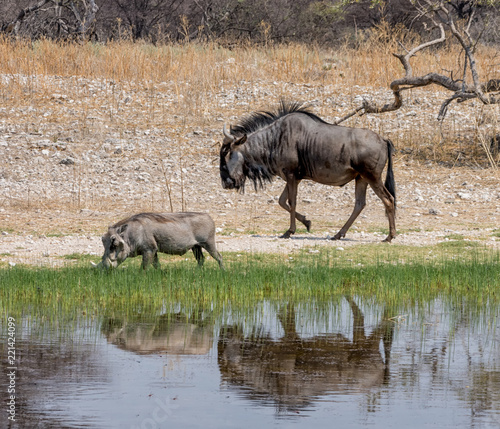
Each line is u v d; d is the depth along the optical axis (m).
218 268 33.69
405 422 16.58
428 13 60.78
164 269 33.00
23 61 82.88
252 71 86.19
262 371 20.36
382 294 31.03
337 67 88.94
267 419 16.69
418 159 64.50
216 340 23.55
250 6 122.88
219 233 44.75
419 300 30.05
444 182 59.50
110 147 65.38
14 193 55.22
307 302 29.44
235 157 43.00
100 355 21.72
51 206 52.06
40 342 23.06
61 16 117.88
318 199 56.22
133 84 81.50
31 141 65.62
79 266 34.09
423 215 51.59
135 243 31.56
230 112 74.00
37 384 19.02
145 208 52.28
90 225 46.66
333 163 41.84
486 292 31.59
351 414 17.06
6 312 27.00
